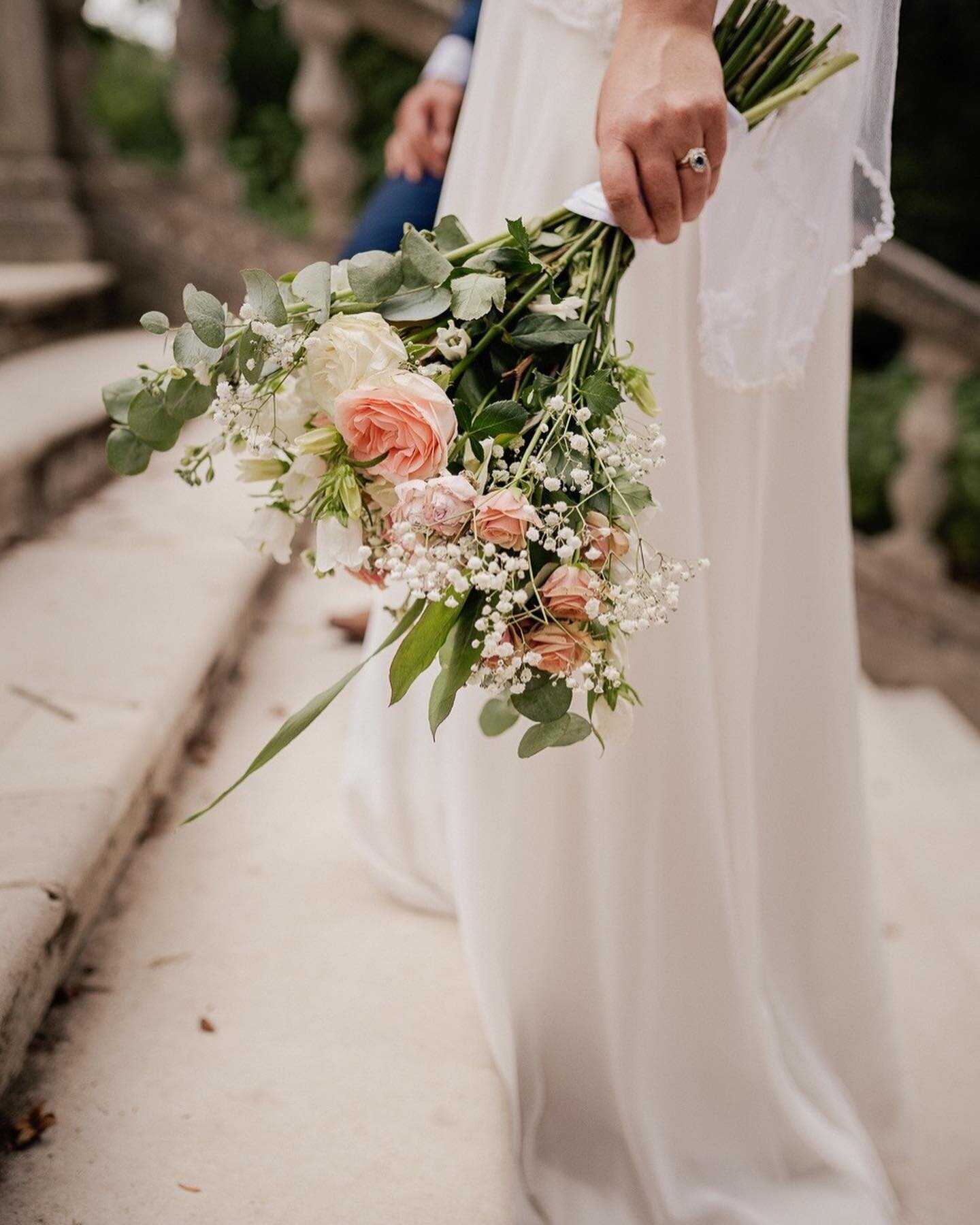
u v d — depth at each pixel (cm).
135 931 146
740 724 133
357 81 588
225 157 384
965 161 591
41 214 359
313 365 90
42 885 119
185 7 358
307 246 379
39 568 218
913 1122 160
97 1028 128
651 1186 129
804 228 112
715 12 103
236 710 206
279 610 259
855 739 144
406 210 194
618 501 91
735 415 126
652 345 121
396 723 155
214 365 92
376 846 158
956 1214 146
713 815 129
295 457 93
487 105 134
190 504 265
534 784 126
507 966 129
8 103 350
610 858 127
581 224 106
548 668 87
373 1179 110
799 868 145
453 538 86
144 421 95
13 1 343
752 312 113
